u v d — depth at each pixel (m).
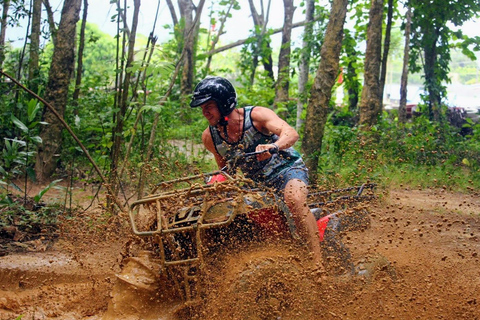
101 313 4.71
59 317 4.61
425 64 17.58
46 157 9.17
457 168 11.62
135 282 4.27
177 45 18.55
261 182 5.02
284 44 17.08
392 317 4.57
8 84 10.14
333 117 17.77
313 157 8.42
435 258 5.94
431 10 16.48
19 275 5.41
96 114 9.58
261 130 5.02
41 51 10.70
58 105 9.24
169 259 4.47
